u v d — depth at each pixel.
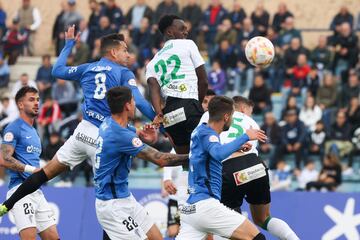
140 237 25.70
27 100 30.06
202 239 25.91
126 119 25.41
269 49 27.27
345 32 52.34
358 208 37.09
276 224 28.61
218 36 53.81
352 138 47.47
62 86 52.25
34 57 59.34
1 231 38.03
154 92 26.36
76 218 39.03
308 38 58.97
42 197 29.95
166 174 32.69
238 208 28.97
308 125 48.28
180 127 26.52
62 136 49.81
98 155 25.34
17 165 29.25
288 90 51.59
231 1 60.69
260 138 24.55
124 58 26.81
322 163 46.78
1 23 60.09
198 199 25.41
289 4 60.12
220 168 25.58
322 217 37.34
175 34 26.70
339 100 50.34
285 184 45.31
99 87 26.42
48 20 63.81
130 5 62.38
